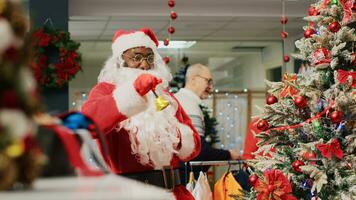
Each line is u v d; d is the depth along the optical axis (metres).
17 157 0.72
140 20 6.14
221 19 6.18
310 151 2.49
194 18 6.09
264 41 7.74
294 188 2.65
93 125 1.04
